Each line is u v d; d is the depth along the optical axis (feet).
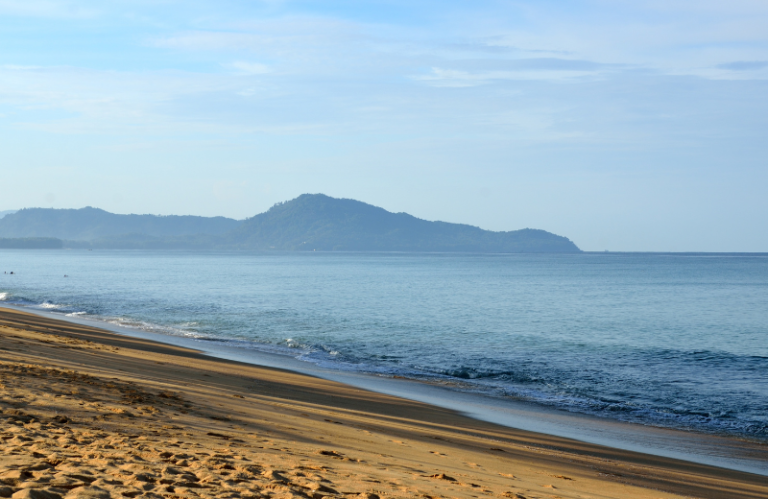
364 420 40.63
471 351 91.09
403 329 115.34
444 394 60.34
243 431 29.55
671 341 105.19
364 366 76.48
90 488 16.25
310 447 27.76
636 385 68.18
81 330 90.38
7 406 27.63
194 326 114.21
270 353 84.07
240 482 18.86
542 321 132.98
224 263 581.94
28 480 16.42
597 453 39.45
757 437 48.73
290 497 17.69
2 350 48.75
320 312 143.54
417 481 22.71
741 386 68.23
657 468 36.47
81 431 24.66
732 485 33.86
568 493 25.22
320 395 51.31
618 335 112.37
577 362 82.89
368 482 21.17
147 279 285.84
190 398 37.58
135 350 69.10
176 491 17.04
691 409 57.57
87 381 37.70
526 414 52.80
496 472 28.32
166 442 24.34
